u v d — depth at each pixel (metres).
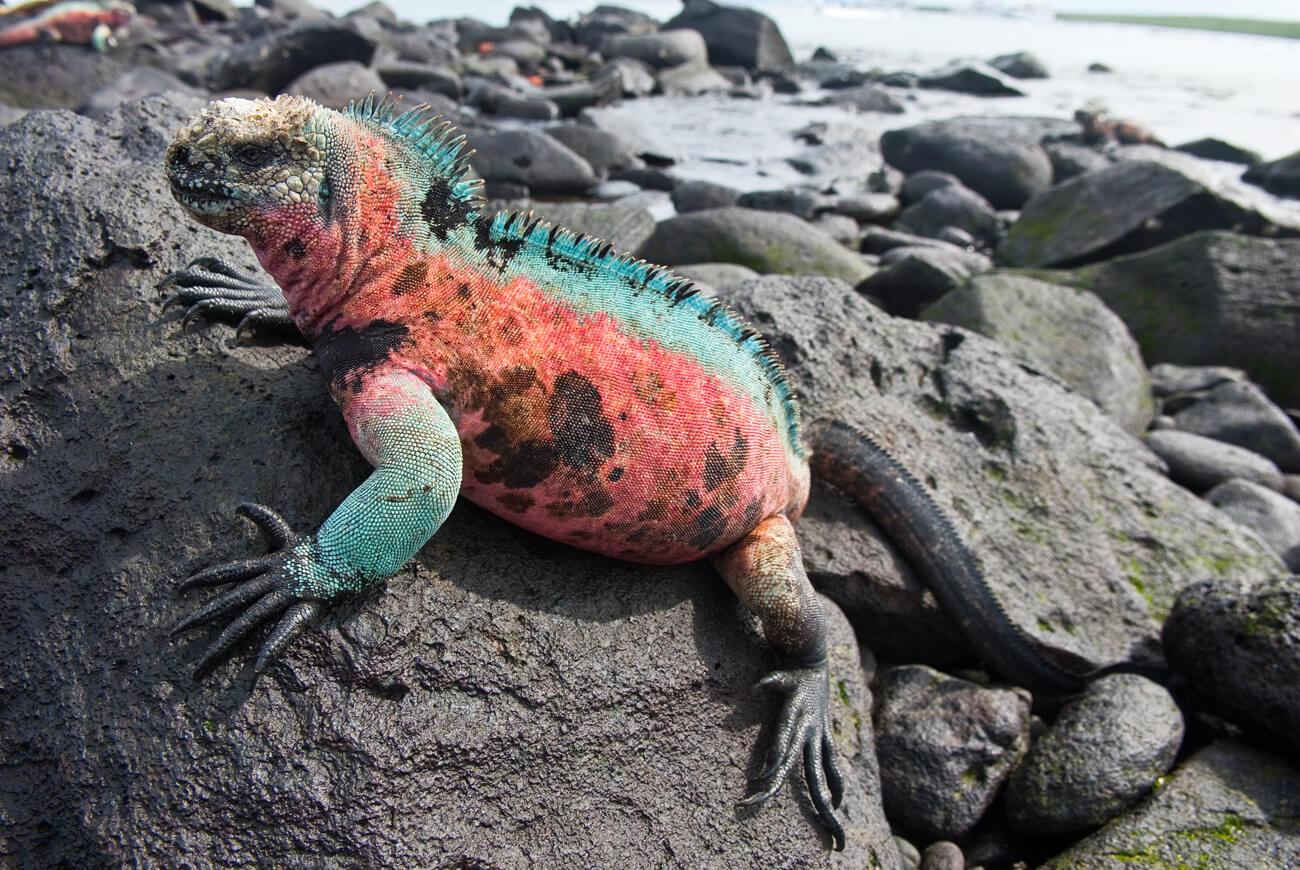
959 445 0.79
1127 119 2.58
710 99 3.30
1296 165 2.30
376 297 0.49
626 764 0.51
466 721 0.48
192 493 0.50
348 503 0.46
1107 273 1.45
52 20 2.83
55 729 0.46
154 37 3.42
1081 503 0.79
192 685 0.45
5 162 0.62
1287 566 0.85
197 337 0.56
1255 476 1.05
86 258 0.58
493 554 0.53
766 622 0.55
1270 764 0.62
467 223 0.50
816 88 3.74
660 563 0.57
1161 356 1.39
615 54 3.63
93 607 0.48
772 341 0.76
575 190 1.96
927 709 0.67
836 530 0.72
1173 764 0.65
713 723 0.54
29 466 0.52
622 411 0.51
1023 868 0.62
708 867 0.51
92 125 0.67
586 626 0.53
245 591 0.46
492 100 2.76
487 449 0.51
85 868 0.44
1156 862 0.56
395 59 3.24
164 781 0.44
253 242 0.48
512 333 0.50
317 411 0.54
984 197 2.24
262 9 4.23
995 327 1.22
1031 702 0.71
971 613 0.69
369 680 0.47
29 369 0.54
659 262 1.47
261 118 0.47
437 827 0.46
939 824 0.63
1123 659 0.72
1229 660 0.65
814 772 0.54
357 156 0.49
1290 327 1.35
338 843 0.44
